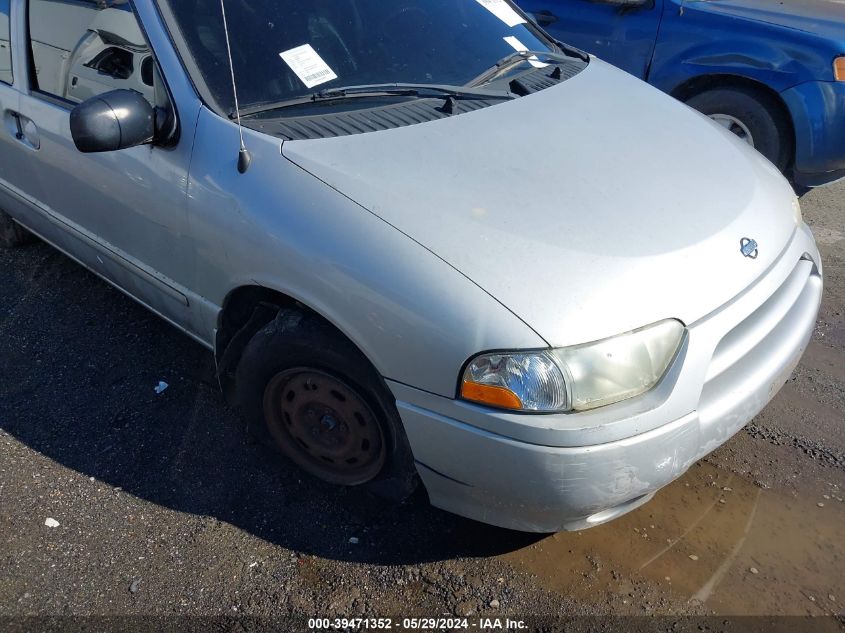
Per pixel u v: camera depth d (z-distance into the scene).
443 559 2.26
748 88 4.45
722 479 2.55
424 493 2.50
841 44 4.07
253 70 2.38
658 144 2.43
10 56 3.09
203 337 2.65
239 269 2.22
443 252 1.89
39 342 3.29
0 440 2.73
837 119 4.16
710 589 2.16
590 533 2.34
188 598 2.15
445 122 2.35
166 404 2.91
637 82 3.01
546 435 1.76
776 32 4.25
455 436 1.88
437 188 2.05
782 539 2.32
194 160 2.28
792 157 4.47
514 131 2.35
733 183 2.32
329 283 1.99
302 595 2.15
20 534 2.35
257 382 2.38
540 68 2.91
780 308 2.19
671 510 2.43
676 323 1.87
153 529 2.37
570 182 2.14
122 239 2.75
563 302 1.80
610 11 4.80
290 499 2.48
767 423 2.82
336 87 2.44
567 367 1.76
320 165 2.11
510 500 1.92
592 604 2.12
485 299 1.80
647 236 1.99
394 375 1.94
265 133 2.21
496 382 1.78
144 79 2.49
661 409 1.81
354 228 1.98
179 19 2.42
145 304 2.96
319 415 2.34
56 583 2.19
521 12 3.35
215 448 2.70
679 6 4.55
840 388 3.02
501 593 2.15
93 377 3.06
